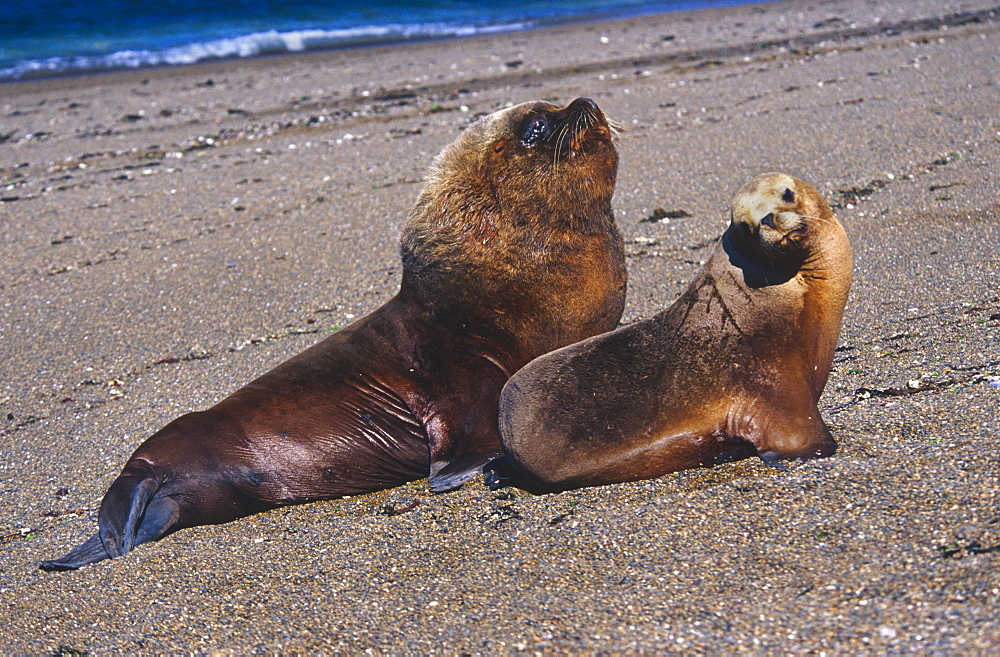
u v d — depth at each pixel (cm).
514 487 1507
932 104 3544
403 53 5919
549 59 5281
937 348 1753
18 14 7338
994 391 1459
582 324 1672
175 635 1216
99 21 7238
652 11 7119
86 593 1381
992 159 2880
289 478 1664
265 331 2417
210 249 2955
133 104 4981
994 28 4869
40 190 3697
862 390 1620
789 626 980
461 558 1300
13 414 2178
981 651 865
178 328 2491
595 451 1418
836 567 1070
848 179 2869
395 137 3988
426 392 1677
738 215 1390
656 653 986
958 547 1038
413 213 1731
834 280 1397
